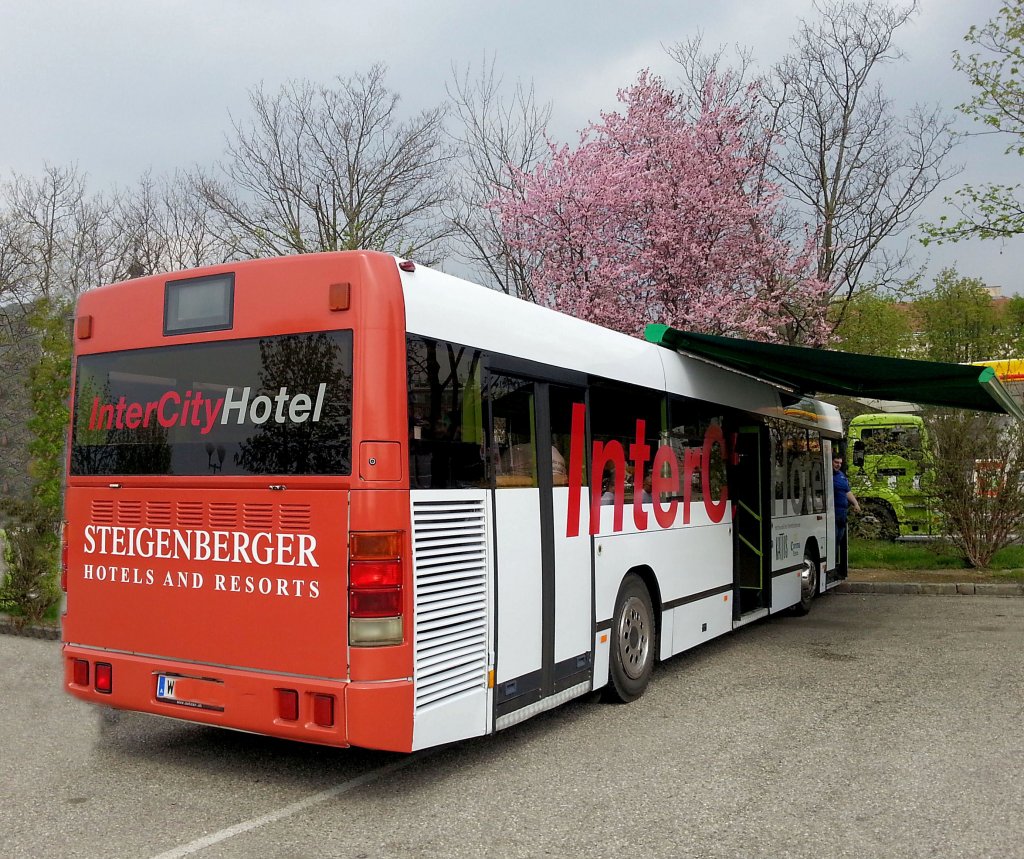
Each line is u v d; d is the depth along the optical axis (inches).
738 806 191.9
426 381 196.2
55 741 244.2
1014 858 164.2
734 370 373.1
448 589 197.6
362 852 169.3
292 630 191.2
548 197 634.2
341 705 183.0
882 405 776.9
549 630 233.6
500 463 218.5
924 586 531.8
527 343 233.9
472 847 171.6
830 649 367.9
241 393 202.1
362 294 189.3
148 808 193.3
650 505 295.4
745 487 399.9
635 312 633.0
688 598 320.5
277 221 888.3
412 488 189.8
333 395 190.2
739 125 648.4
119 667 214.5
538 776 213.3
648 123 633.0
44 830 180.7
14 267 915.4
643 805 193.3
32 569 415.5
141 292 220.2
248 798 199.5
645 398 297.3
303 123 883.4
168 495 209.6
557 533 239.6
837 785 204.4
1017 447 572.4
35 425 429.4
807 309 674.8
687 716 265.9
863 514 716.7
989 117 637.9
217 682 199.3
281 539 193.3
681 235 613.9
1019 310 1486.2
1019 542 587.8
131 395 219.6
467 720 201.0
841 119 729.0
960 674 318.7
